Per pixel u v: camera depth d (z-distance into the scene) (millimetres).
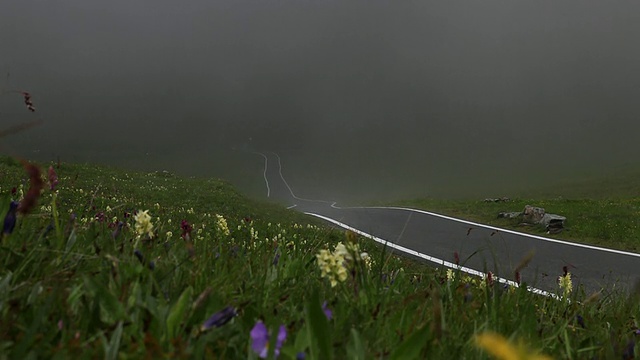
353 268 2770
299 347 1676
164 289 2389
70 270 2396
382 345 2062
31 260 2387
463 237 35188
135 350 1555
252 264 3645
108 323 1793
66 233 2775
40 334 1610
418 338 1666
